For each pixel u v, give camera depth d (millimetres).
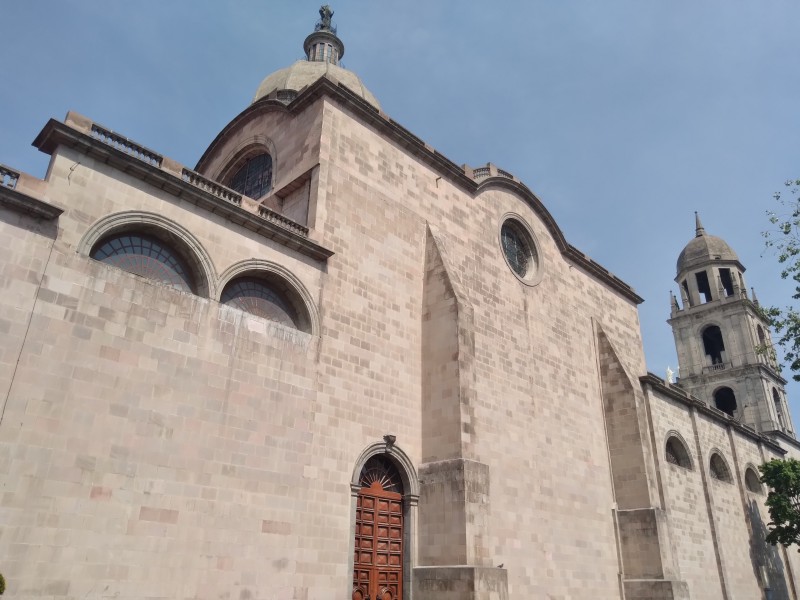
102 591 14352
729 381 60844
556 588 26438
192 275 19109
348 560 19719
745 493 45188
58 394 14812
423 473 23000
